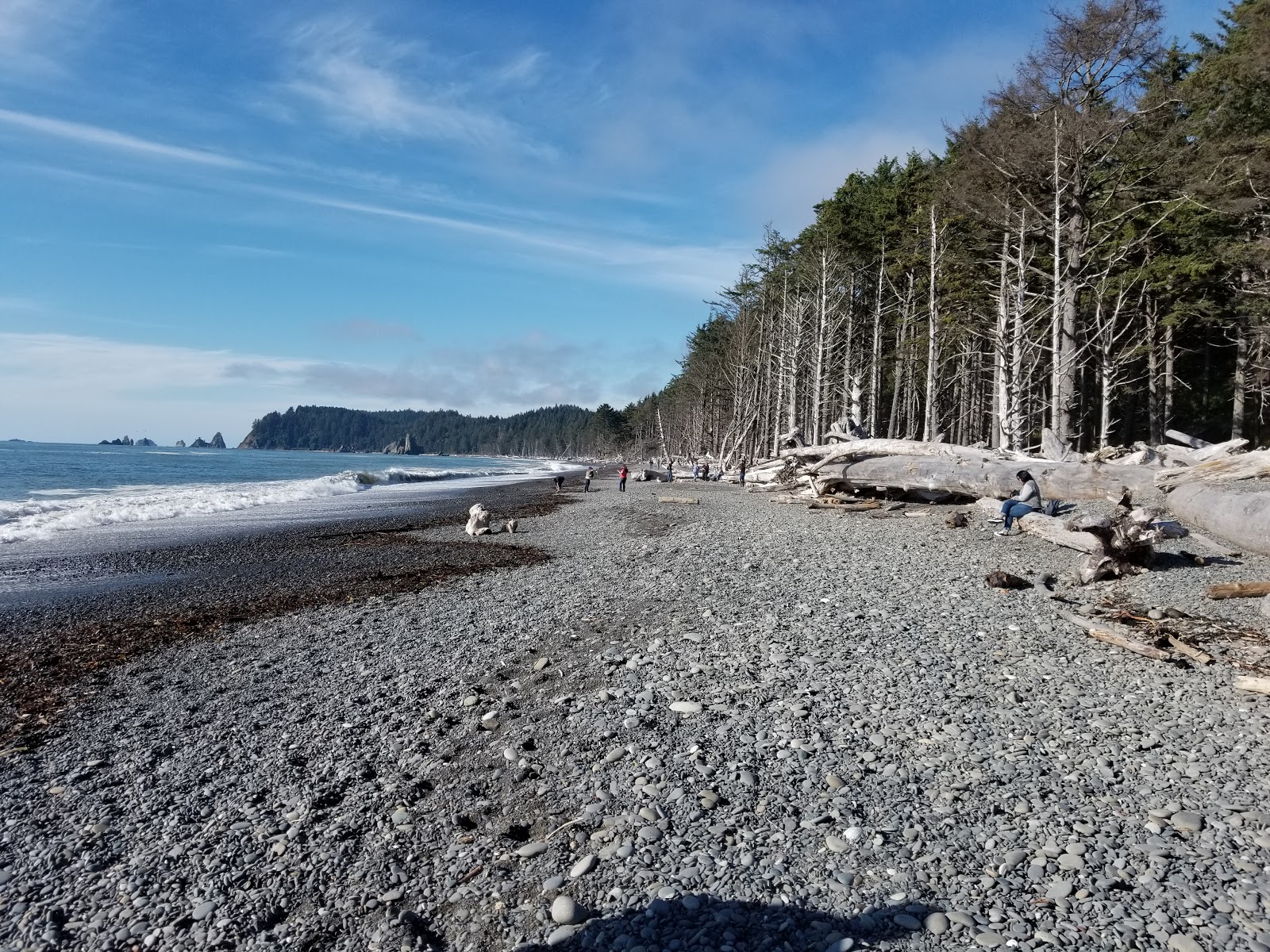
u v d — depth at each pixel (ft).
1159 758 16.12
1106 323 103.14
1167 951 10.38
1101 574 31.83
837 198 141.90
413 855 13.70
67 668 26.53
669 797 15.25
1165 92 73.51
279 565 50.75
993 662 22.39
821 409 143.95
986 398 149.79
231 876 13.24
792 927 11.23
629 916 11.69
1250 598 26.86
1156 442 110.22
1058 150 72.64
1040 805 14.40
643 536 58.03
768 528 57.11
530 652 25.73
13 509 91.71
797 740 17.57
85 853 14.12
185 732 19.89
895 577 34.78
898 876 12.43
